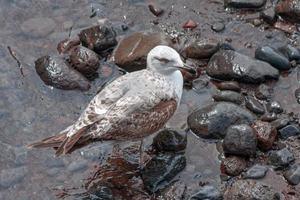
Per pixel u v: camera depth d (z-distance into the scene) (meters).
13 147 12.66
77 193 11.95
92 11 14.98
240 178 11.81
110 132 11.46
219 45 13.81
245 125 12.05
